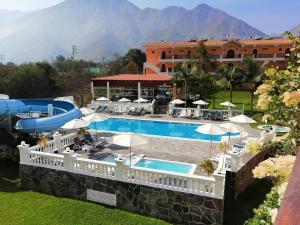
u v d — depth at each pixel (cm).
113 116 2839
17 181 1346
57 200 1155
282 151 429
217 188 919
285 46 4888
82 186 1148
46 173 1214
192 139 1891
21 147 1250
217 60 5191
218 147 1667
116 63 7894
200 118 2705
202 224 957
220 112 2675
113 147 1659
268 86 455
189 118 2719
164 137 1947
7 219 1008
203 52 4756
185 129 2316
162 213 1016
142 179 1039
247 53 5134
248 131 2144
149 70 5256
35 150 1321
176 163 1372
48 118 1712
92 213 1049
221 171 1009
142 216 1034
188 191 962
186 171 1278
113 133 2056
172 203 995
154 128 2366
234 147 1397
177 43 5516
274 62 4881
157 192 1012
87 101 3678
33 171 1241
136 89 3625
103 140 1794
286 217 119
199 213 956
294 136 402
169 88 3512
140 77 3553
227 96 4338
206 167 1077
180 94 3562
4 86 4412
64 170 1173
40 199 1165
